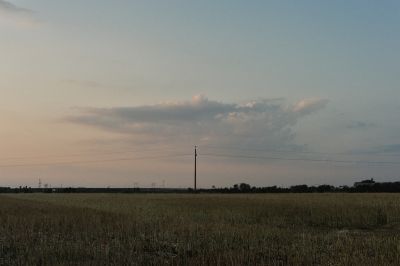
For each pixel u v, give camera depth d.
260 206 42.12
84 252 16.09
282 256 16.12
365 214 34.41
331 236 22.20
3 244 17.88
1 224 23.97
